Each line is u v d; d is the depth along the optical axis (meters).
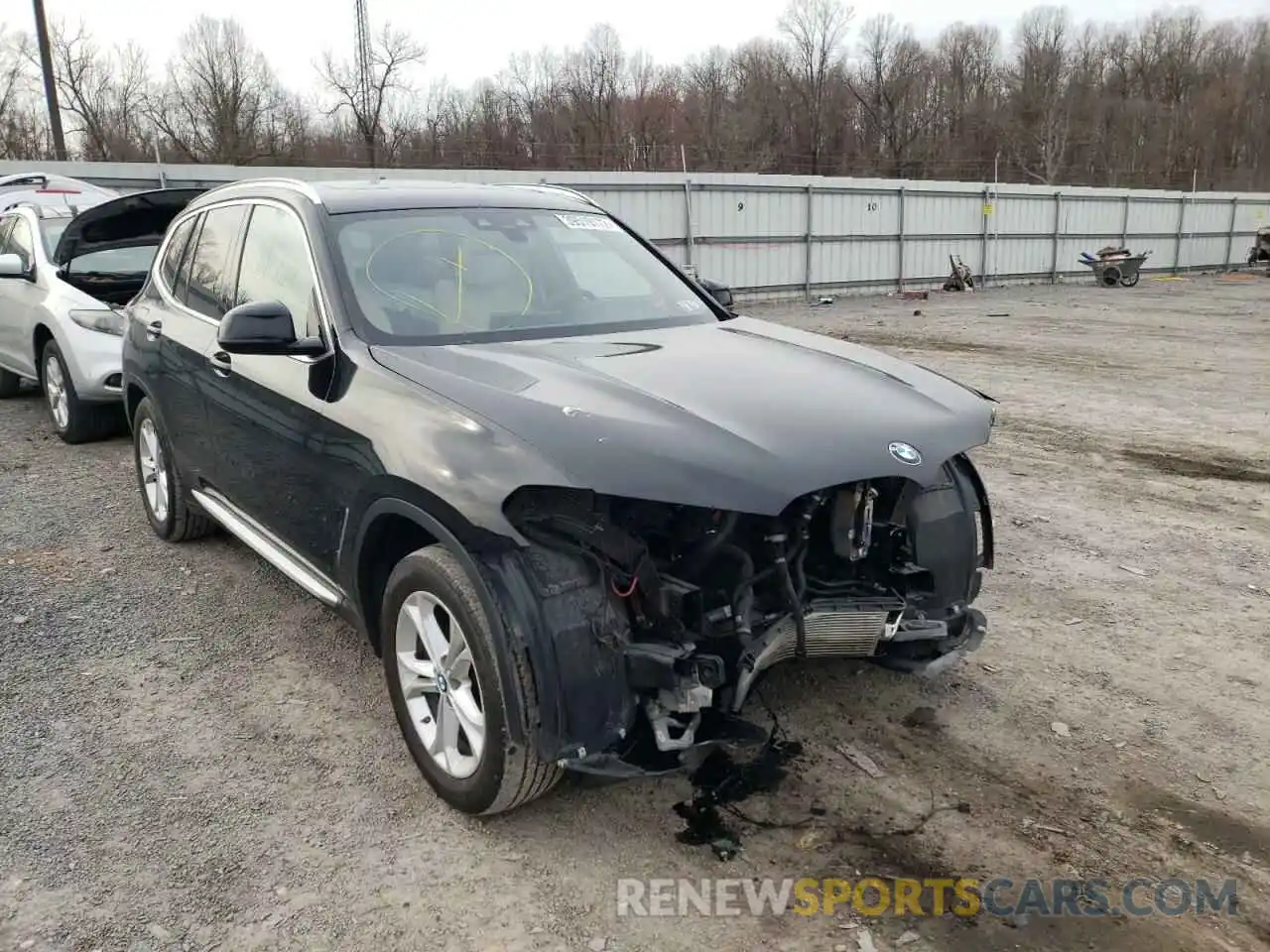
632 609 2.82
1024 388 11.01
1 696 3.82
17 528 5.78
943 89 74.69
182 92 42.81
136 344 5.24
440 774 3.07
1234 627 4.48
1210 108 76.44
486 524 2.68
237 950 2.53
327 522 3.42
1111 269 29.64
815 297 25.83
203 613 4.60
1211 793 3.21
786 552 3.05
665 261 4.65
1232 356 13.59
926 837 2.98
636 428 2.74
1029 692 3.86
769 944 2.55
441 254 3.90
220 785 3.25
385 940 2.56
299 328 3.71
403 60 47.34
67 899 2.71
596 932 2.59
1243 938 2.57
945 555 3.47
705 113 64.50
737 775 3.29
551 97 57.97
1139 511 6.23
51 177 11.42
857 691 3.84
